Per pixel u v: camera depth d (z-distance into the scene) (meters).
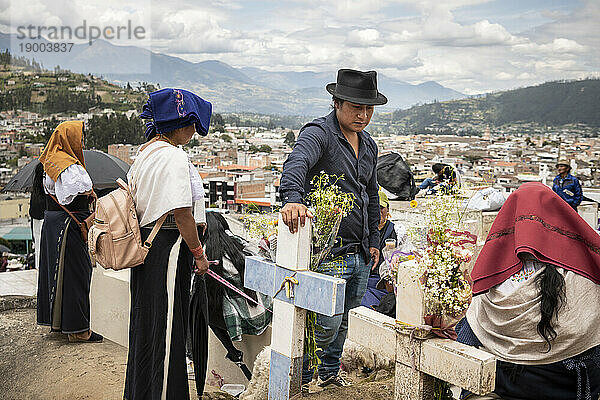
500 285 2.84
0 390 4.02
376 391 3.24
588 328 2.66
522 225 2.81
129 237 2.91
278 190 3.08
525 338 2.73
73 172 4.48
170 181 2.88
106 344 4.73
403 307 2.67
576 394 2.76
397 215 6.89
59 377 4.10
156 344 2.96
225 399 3.87
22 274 7.60
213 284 3.97
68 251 4.63
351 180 3.38
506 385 2.84
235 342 4.26
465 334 3.02
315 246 3.02
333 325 3.27
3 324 5.28
